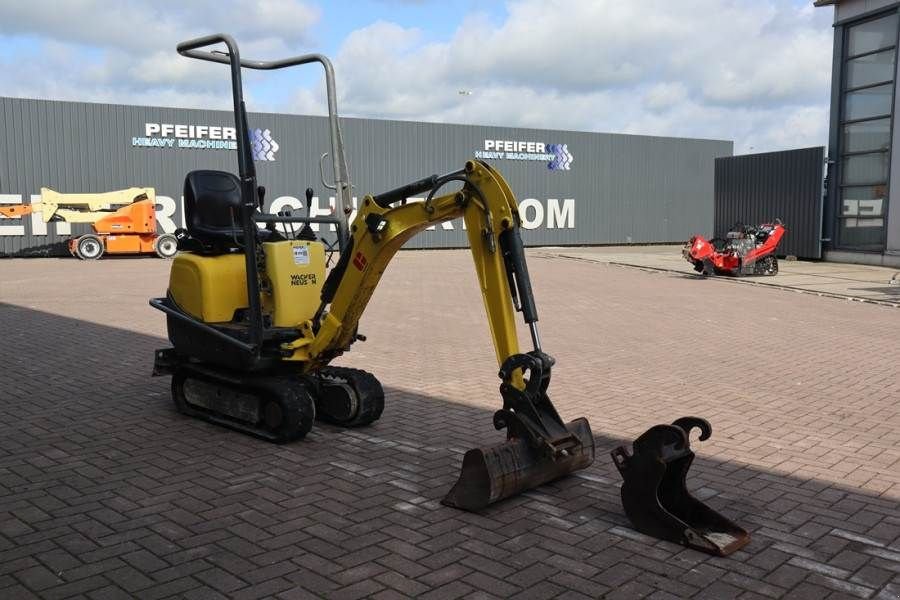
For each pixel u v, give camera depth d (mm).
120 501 4715
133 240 25828
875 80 23672
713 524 4305
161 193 28688
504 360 4883
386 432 6285
